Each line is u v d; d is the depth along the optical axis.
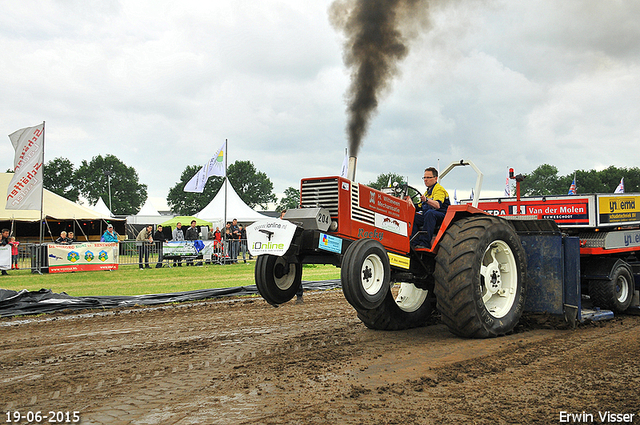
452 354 4.51
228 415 2.98
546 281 5.90
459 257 5.05
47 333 5.74
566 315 5.73
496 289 5.46
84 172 89.94
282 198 92.88
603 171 90.50
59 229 26.23
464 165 6.33
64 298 7.72
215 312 7.16
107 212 38.47
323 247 4.70
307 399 3.25
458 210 5.48
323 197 4.95
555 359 4.28
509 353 4.51
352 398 3.27
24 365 4.27
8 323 6.38
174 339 5.32
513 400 3.22
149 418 2.95
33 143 14.79
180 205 88.00
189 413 3.02
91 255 14.28
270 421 2.88
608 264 6.55
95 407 3.16
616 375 3.77
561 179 93.31
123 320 6.56
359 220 5.03
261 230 4.86
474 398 3.26
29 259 13.54
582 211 7.03
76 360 4.43
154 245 15.49
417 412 3.01
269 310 7.32
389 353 4.57
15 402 3.28
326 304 7.93
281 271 5.49
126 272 13.79
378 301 4.71
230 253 16.88
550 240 5.89
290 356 4.47
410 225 5.74
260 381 3.67
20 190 14.66
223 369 4.04
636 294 6.83
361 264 4.56
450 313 5.09
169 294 8.48
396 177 38.88
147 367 4.14
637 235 7.18
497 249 5.57
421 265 5.89
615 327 5.79
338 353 4.57
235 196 31.72
